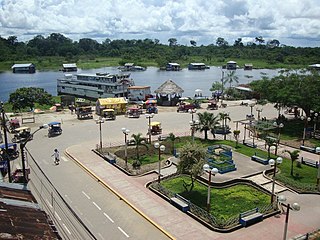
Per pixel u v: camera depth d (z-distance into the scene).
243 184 42.66
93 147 57.38
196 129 60.59
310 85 64.44
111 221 33.88
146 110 88.62
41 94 97.06
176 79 185.88
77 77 124.75
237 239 30.59
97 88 114.25
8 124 72.69
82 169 47.94
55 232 19.55
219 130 66.75
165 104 99.19
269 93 72.31
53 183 42.94
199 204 36.97
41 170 47.34
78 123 74.75
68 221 33.53
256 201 37.69
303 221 33.88
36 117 80.81
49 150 56.25
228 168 45.88
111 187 41.53
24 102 89.81
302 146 57.00
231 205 36.78
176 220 33.94
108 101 84.69
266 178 44.16
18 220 19.58
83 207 36.69
